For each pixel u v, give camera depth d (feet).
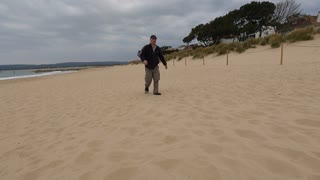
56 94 29.04
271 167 7.32
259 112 12.95
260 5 126.82
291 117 11.64
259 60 54.90
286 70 30.73
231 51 75.72
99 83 40.04
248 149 8.62
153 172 7.70
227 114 13.16
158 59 22.81
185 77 35.96
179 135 10.74
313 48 52.85
